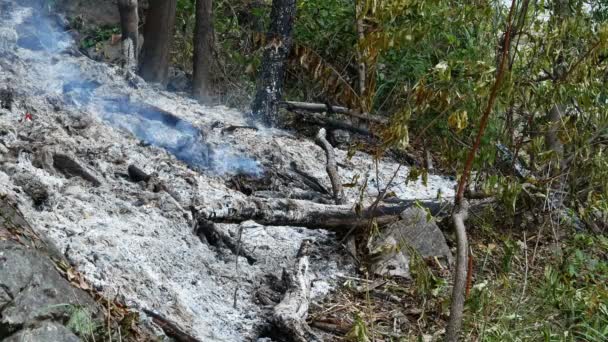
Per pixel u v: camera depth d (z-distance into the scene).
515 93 6.90
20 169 6.14
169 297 5.76
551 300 6.99
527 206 8.46
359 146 7.75
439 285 6.61
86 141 7.30
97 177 6.73
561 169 8.28
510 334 6.33
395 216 7.77
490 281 7.21
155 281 5.80
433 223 7.61
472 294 6.33
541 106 7.50
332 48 11.02
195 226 6.80
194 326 5.68
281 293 6.53
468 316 6.45
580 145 8.11
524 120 8.29
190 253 6.39
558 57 7.61
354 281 7.15
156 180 7.03
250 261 6.89
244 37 11.43
